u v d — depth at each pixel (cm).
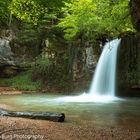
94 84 2258
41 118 1080
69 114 1246
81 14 2220
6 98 1883
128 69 2064
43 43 2833
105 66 2212
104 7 1703
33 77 2648
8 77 2772
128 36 2072
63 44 2769
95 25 2200
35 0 2075
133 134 866
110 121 1091
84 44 2361
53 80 2561
